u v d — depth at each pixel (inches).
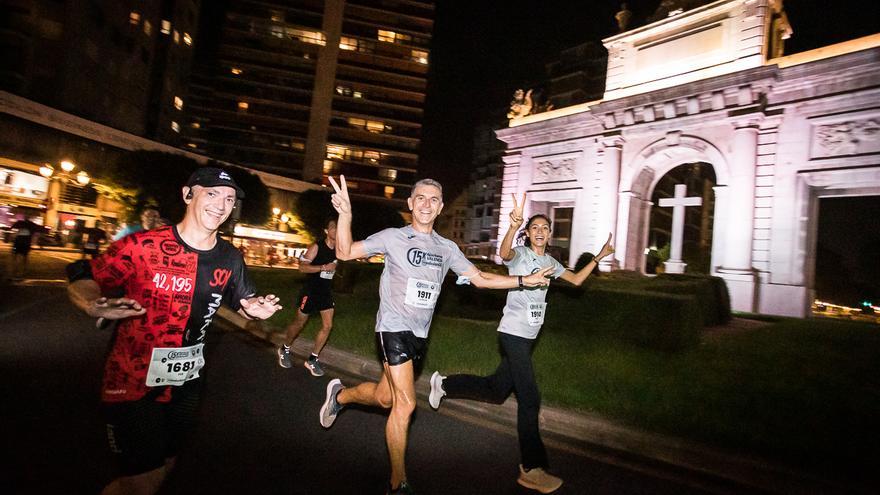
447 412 201.9
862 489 139.2
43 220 1197.1
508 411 204.4
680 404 209.9
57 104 1305.4
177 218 1333.7
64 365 215.9
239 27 2573.8
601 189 917.8
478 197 3127.5
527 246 168.4
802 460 157.8
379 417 184.1
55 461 125.9
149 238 82.2
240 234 1845.5
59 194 1230.3
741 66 776.9
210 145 2534.5
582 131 983.6
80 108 1398.9
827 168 667.4
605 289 365.1
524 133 1085.8
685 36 858.1
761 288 700.0
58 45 1312.7
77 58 1368.1
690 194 1978.3
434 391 176.1
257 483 125.0
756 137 732.7
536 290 154.3
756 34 767.7
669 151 839.1
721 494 142.6
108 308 70.9
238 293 92.8
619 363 281.9
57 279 546.9
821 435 177.9
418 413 198.1
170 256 82.9
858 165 641.0
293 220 1907.0
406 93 2768.2
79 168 1254.9
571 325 370.9
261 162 2568.9
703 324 475.5
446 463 149.5
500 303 493.4
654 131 854.5
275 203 2005.4
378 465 142.3
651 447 173.2
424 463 148.1
